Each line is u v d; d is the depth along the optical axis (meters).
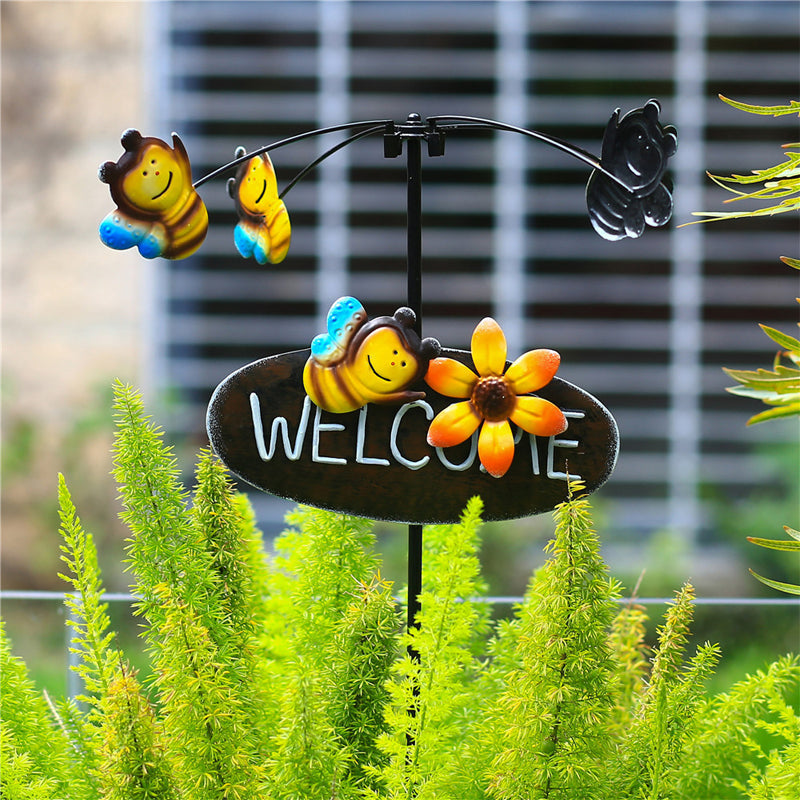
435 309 4.30
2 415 3.86
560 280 4.33
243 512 1.93
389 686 1.74
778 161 4.30
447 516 1.85
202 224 1.82
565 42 4.23
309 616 1.86
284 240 1.89
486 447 1.82
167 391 3.92
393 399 1.83
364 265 4.27
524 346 4.34
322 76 4.18
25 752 1.79
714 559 4.15
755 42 4.23
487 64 4.22
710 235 4.33
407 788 1.74
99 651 1.79
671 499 4.32
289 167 4.19
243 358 4.20
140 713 1.70
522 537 3.55
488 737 1.76
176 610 1.72
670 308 4.35
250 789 1.71
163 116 4.03
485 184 4.27
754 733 1.88
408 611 1.86
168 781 1.70
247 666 1.80
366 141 4.21
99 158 3.96
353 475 1.85
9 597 1.93
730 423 4.37
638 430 4.37
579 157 1.83
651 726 1.78
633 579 3.37
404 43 4.20
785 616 1.90
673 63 4.24
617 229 1.84
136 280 3.99
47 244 3.96
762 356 4.36
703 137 4.29
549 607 1.71
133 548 1.79
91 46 3.94
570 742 1.71
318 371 1.83
